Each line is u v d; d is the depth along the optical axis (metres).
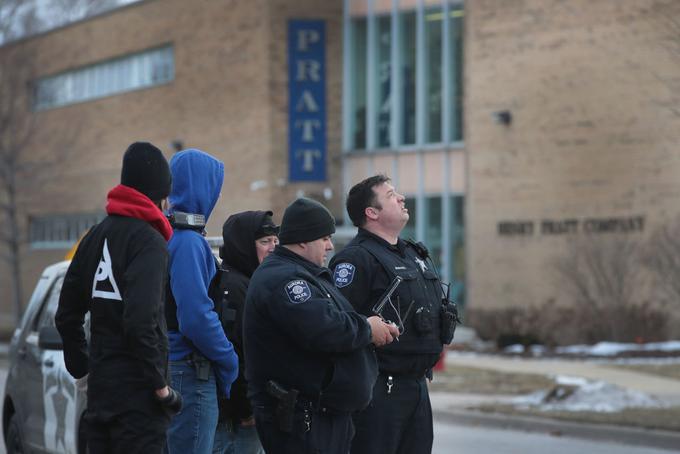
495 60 46.69
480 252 46.91
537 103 45.34
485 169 46.94
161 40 61.47
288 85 54.25
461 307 49.66
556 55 44.84
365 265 10.95
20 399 16.11
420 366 11.00
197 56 58.91
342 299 9.59
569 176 44.28
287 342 9.27
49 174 68.69
